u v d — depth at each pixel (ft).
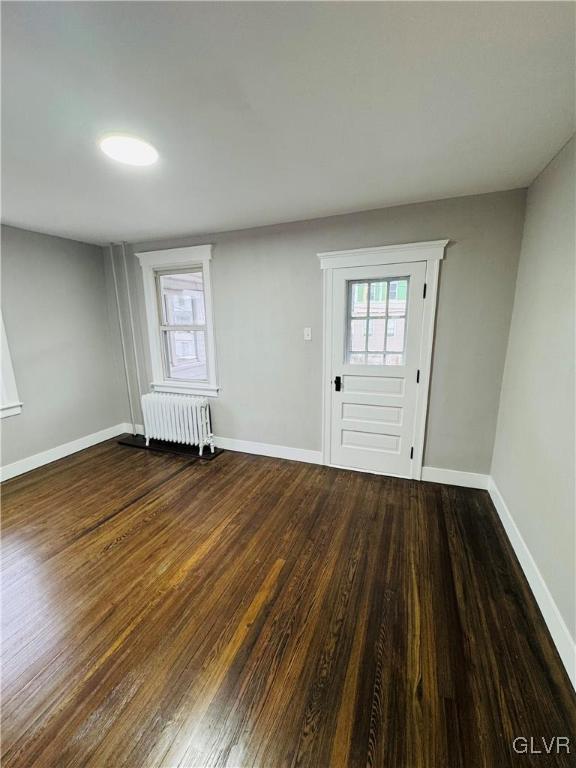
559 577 5.04
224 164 6.23
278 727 3.98
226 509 8.55
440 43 3.52
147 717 4.09
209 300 11.50
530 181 7.23
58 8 3.05
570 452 4.93
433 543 7.19
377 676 4.53
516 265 8.00
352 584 6.13
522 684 4.43
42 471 10.80
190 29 3.29
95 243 12.51
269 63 3.76
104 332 13.35
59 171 6.40
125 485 9.84
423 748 3.78
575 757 3.70
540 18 3.23
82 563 6.72
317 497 9.05
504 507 7.79
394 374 9.61
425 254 8.59
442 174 6.82
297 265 10.09
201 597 5.88
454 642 5.01
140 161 6.04
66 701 4.28
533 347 6.67
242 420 12.04
